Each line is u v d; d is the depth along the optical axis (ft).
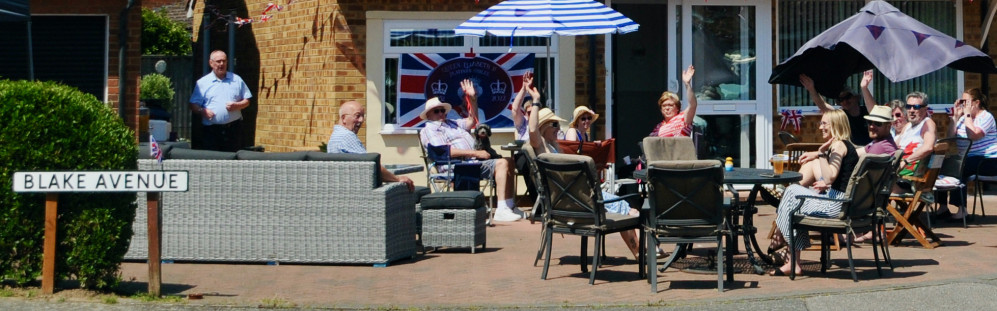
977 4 51.19
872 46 38.06
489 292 29.09
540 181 31.14
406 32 47.65
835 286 29.81
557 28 40.50
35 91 26.76
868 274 31.81
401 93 47.60
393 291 29.14
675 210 29.19
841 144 32.12
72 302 26.73
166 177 26.40
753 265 32.04
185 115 64.69
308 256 32.86
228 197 32.94
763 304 27.43
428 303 27.45
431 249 36.17
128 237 28.09
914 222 37.14
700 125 50.01
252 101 55.06
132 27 48.42
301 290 29.22
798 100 50.88
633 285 30.17
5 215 26.99
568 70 48.44
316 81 48.83
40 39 47.65
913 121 39.70
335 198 32.73
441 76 47.83
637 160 42.86
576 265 33.35
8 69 47.11
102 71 47.98
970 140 40.60
